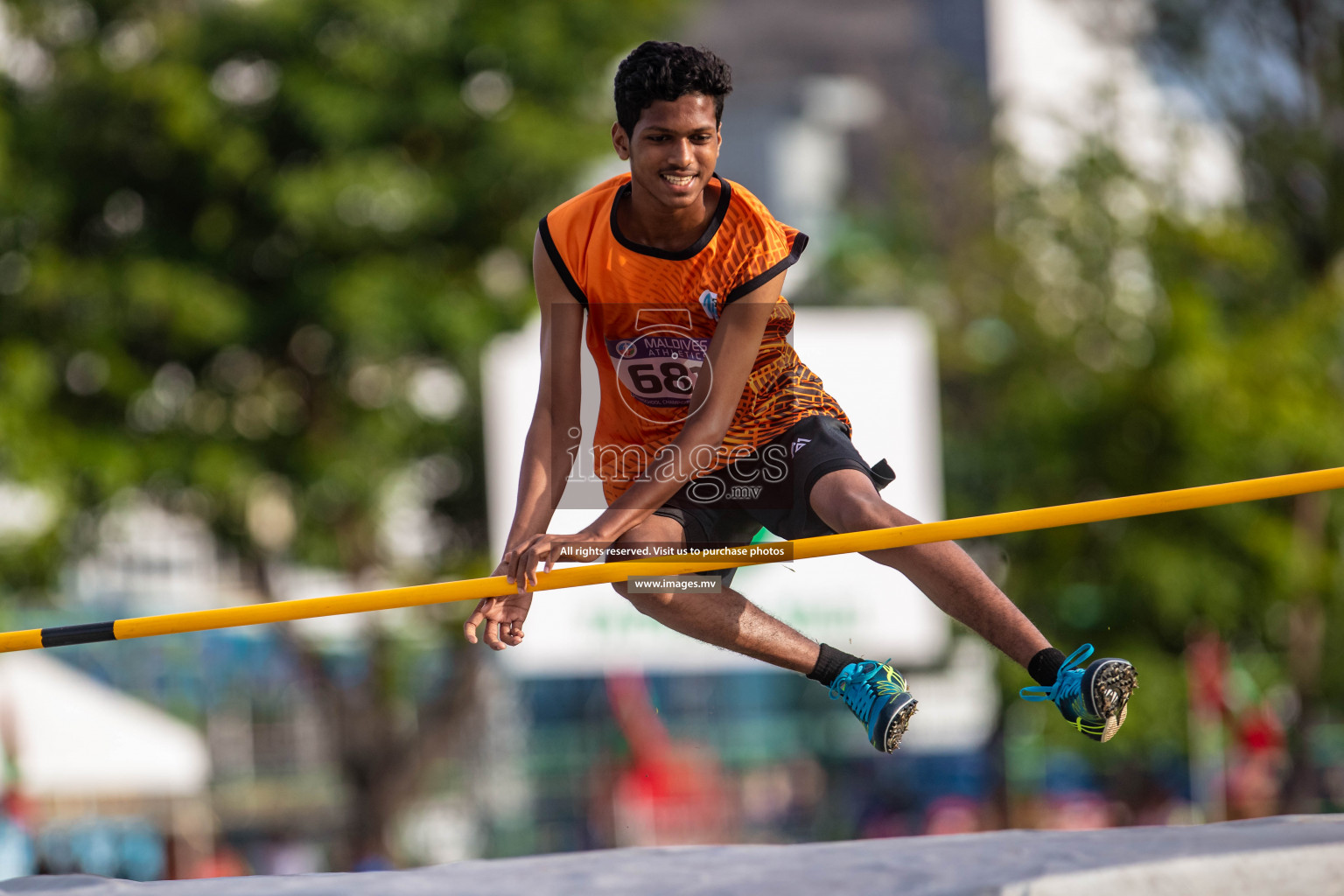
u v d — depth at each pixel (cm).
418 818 4847
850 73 9044
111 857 4225
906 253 5369
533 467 1228
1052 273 4697
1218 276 4525
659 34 4569
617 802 4734
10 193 4194
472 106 4366
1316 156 4416
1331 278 4503
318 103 4119
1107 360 4503
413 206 4241
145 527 4819
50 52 4350
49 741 3900
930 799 5200
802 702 5416
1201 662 4159
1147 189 4594
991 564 4491
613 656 4500
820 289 5566
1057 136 4859
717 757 5184
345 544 4628
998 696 4466
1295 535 4222
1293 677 4353
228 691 4984
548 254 1227
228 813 4819
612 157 4422
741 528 1302
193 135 4181
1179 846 1005
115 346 4281
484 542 4884
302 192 4088
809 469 1223
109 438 4247
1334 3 4378
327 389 4516
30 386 4100
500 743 4897
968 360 4950
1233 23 4544
